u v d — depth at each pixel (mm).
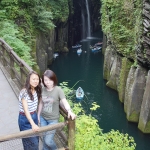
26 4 18484
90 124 5789
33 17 19531
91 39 41750
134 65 16078
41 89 4098
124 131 14477
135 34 15922
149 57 13602
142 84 14930
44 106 4051
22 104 3920
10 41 12781
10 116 6199
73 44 38125
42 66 22125
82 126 5695
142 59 14438
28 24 18375
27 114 3805
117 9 18719
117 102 18266
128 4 17781
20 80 7305
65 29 34062
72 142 4129
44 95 4027
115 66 20156
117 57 19891
